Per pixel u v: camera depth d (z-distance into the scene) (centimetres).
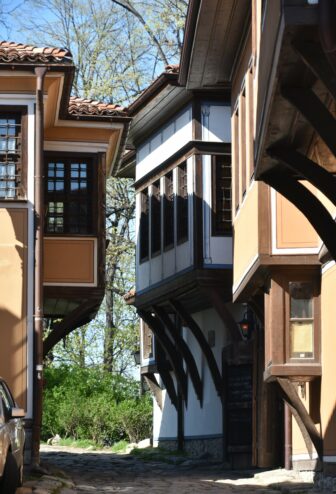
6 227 1777
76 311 1936
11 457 1248
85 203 1980
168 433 2847
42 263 1775
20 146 1792
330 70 855
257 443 2008
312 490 1531
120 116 1994
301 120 1053
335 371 1513
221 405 2359
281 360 1603
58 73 1797
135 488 1653
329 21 811
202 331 2539
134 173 2905
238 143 1931
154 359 2850
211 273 2178
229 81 2103
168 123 2380
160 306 2512
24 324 1761
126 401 3375
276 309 1611
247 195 1761
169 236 2375
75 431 3378
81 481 1791
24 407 1739
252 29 1678
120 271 3944
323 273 1574
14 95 1798
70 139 1994
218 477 1911
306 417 1619
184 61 2022
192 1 1770
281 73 927
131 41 3709
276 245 1602
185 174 2286
